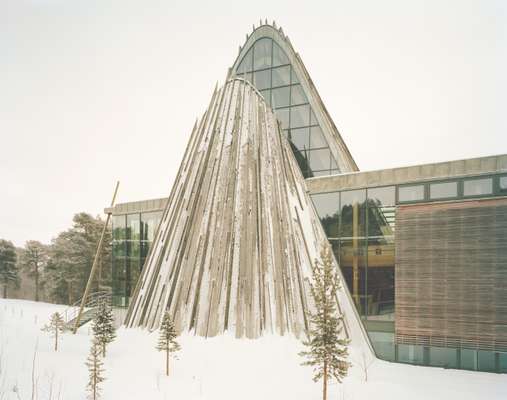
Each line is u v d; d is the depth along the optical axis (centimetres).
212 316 2006
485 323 1742
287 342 1833
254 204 2258
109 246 6000
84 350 2144
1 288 7344
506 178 1775
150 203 3070
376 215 2119
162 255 2461
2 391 1342
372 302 2062
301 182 2469
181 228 2462
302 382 1542
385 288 2038
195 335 1995
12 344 2112
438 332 1844
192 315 2089
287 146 2667
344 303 2080
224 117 2734
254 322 1922
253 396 1411
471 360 1761
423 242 1939
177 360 1808
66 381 1522
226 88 2939
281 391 1459
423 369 1791
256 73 3166
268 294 2006
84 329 2905
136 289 2562
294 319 1931
